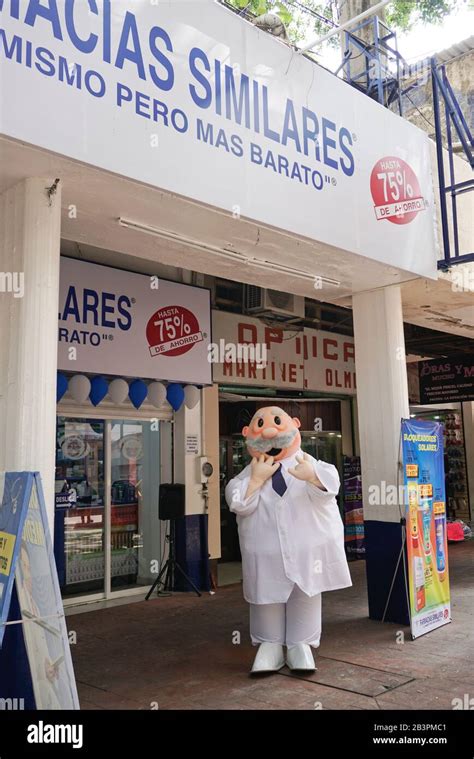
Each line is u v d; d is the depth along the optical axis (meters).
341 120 5.96
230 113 4.88
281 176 5.27
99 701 4.59
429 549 6.51
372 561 6.86
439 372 12.36
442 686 4.80
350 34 8.15
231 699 4.59
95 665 5.46
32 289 4.05
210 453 8.97
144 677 5.12
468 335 10.04
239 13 6.64
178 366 8.03
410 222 6.67
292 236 5.42
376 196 6.26
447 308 8.30
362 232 6.02
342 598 7.91
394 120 6.67
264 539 5.19
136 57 4.23
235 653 5.75
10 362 4.03
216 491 9.02
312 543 5.20
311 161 5.57
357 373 7.26
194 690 4.79
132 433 8.66
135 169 4.17
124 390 7.54
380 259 6.19
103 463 8.27
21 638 3.78
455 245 6.98
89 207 4.71
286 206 5.28
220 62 4.84
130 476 8.62
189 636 6.37
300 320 10.31
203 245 5.61
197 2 4.70
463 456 14.64
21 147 3.69
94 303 7.28
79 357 7.07
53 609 3.24
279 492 5.27
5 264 4.22
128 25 4.20
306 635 5.26
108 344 7.35
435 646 5.82
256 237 5.44
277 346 10.09
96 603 7.88
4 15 3.55
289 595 5.12
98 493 8.21
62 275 7.04
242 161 4.94
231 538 11.04
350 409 11.89
